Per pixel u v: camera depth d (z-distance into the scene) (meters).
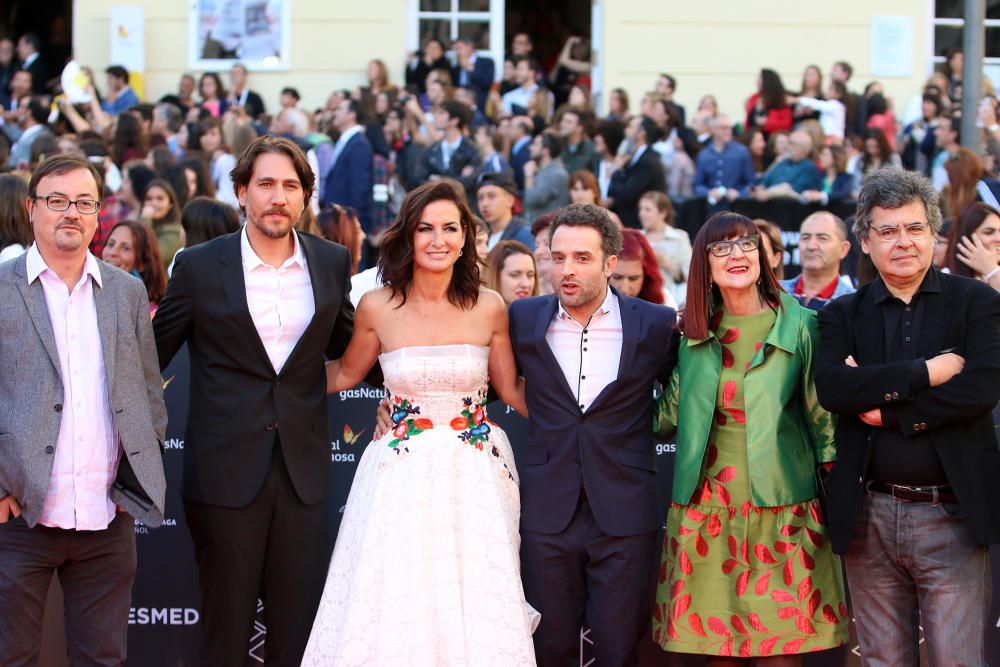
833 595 3.78
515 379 4.01
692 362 3.86
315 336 3.83
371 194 8.49
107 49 10.95
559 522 3.80
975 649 3.55
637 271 4.65
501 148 9.15
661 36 10.95
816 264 5.07
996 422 4.16
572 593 3.86
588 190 7.06
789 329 3.80
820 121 9.34
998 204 5.96
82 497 3.56
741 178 8.46
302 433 3.84
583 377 3.86
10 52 11.70
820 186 8.07
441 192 3.81
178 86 11.01
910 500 3.57
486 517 3.76
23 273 3.58
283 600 3.85
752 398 3.76
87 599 3.67
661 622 3.85
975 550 3.57
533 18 13.33
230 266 3.81
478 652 3.63
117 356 3.62
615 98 9.80
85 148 8.32
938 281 3.64
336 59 10.98
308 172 3.84
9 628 3.55
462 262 3.90
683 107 10.38
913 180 3.63
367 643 3.61
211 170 8.48
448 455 3.79
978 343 3.52
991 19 11.25
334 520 4.36
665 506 4.34
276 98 10.96
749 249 3.74
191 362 3.90
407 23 11.11
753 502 3.72
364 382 4.35
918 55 10.97
